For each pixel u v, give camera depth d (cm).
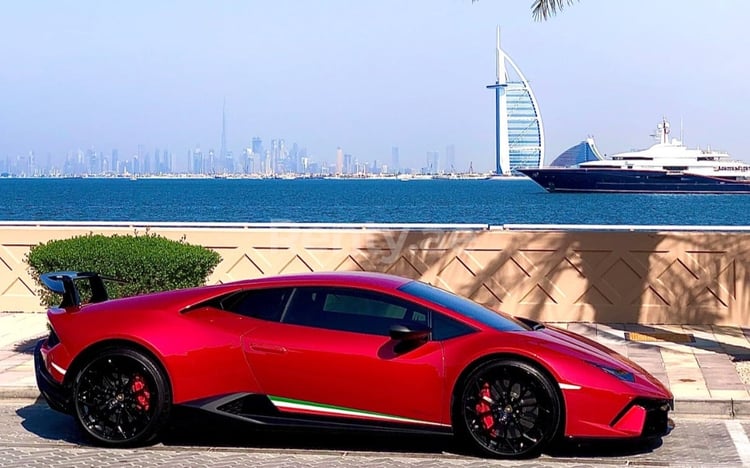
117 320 733
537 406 689
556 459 704
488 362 692
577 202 10219
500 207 8881
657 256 1319
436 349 700
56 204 9431
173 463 687
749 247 1300
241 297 740
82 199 11112
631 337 1227
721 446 752
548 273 1336
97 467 674
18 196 12500
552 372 686
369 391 701
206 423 717
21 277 1418
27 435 778
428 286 783
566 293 1336
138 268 1047
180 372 716
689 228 1336
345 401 705
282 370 710
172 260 1056
